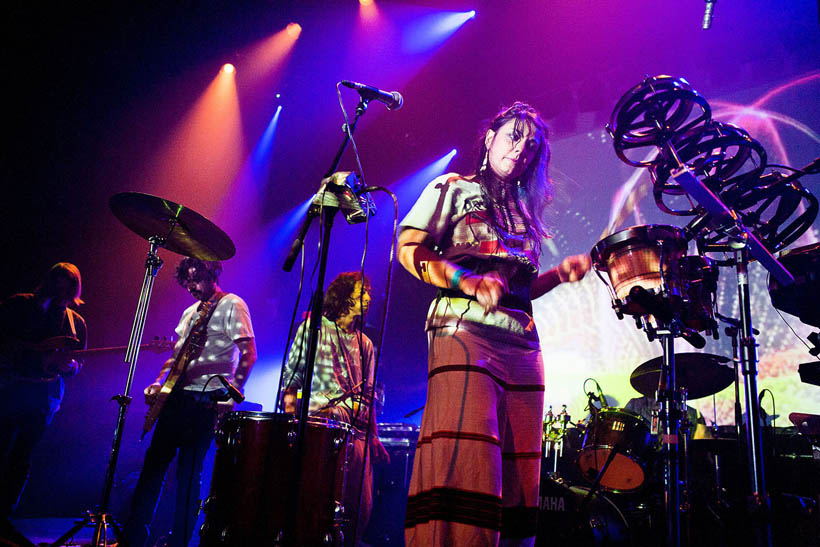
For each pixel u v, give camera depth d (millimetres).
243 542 2725
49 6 8742
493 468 1852
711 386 4879
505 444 2057
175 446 4527
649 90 2803
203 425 4625
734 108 7820
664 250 2660
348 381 4316
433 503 1852
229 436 2916
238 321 4875
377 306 10172
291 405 4156
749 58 7871
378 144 10703
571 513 4227
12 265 9125
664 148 2873
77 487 8180
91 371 9211
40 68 9164
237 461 2846
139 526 4254
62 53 9211
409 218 2137
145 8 9047
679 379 4812
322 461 2924
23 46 8938
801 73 7496
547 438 5633
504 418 2066
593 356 7969
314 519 2842
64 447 8375
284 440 2844
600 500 4309
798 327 6562
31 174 9289
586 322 8125
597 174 8617
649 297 2594
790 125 7375
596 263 2926
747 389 2816
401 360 9867
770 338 6695
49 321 5473
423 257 2016
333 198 2350
